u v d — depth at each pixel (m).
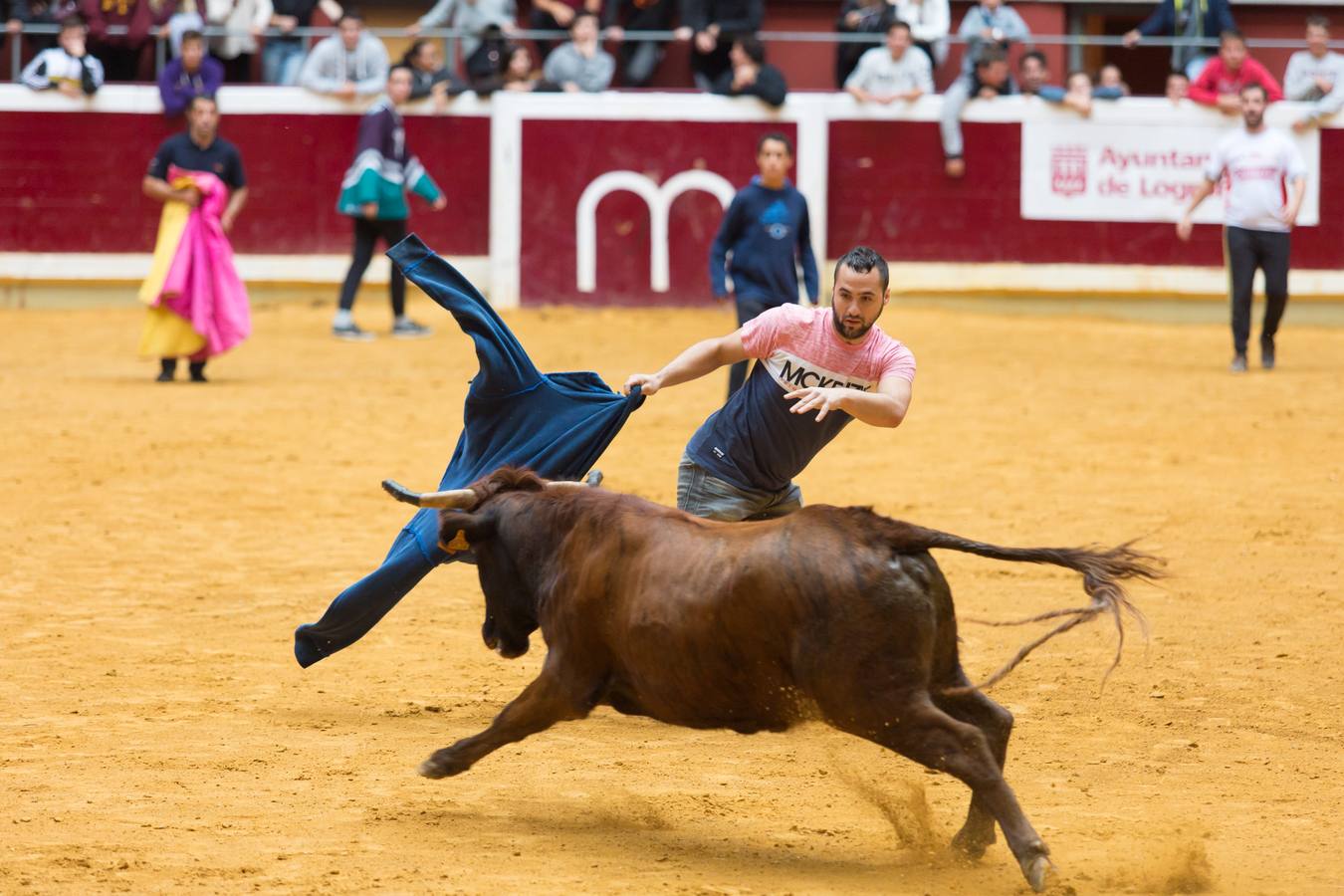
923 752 8.16
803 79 40.22
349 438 23.78
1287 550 17.45
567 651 9.23
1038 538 17.89
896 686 8.20
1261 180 29.91
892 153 37.50
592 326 35.25
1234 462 22.48
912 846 9.02
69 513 18.95
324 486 20.62
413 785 10.09
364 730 11.39
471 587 16.16
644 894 8.05
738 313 20.55
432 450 22.97
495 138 37.00
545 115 37.00
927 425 25.47
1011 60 39.16
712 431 11.18
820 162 37.19
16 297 37.31
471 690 12.53
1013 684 12.70
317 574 16.28
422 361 31.28
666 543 8.90
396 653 13.61
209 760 10.56
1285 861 8.77
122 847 8.69
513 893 8.05
